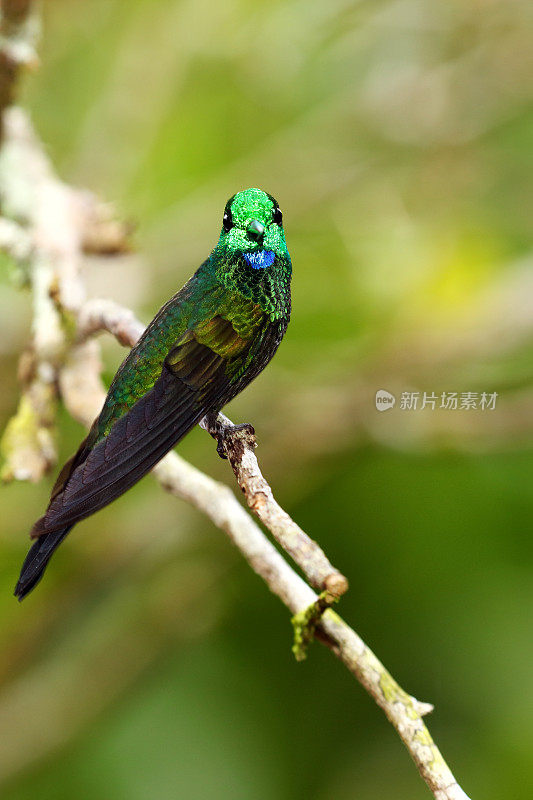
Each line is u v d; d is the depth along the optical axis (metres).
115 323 6.15
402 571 10.92
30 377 7.17
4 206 8.54
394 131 13.23
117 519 11.80
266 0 13.19
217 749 10.70
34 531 4.75
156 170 13.23
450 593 10.76
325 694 10.78
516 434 10.89
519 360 12.32
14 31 8.19
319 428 11.73
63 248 7.97
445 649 10.60
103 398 6.95
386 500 11.25
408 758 10.45
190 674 11.08
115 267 12.31
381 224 12.24
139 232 12.29
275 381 12.13
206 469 11.82
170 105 13.24
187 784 10.61
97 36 13.67
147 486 12.08
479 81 12.95
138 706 11.13
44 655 11.68
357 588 10.95
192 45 13.05
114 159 12.77
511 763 10.09
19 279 7.96
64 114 13.85
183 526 11.55
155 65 12.94
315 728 10.67
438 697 10.52
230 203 5.99
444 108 13.05
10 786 11.12
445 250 12.47
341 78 13.49
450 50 13.30
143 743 10.87
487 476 11.10
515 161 13.23
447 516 11.07
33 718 11.30
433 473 11.22
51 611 11.53
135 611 11.77
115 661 11.41
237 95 13.42
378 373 11.73
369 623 10.80
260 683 10.92
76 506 4.92
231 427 5.39
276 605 11.13
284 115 13.59
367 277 12.03
